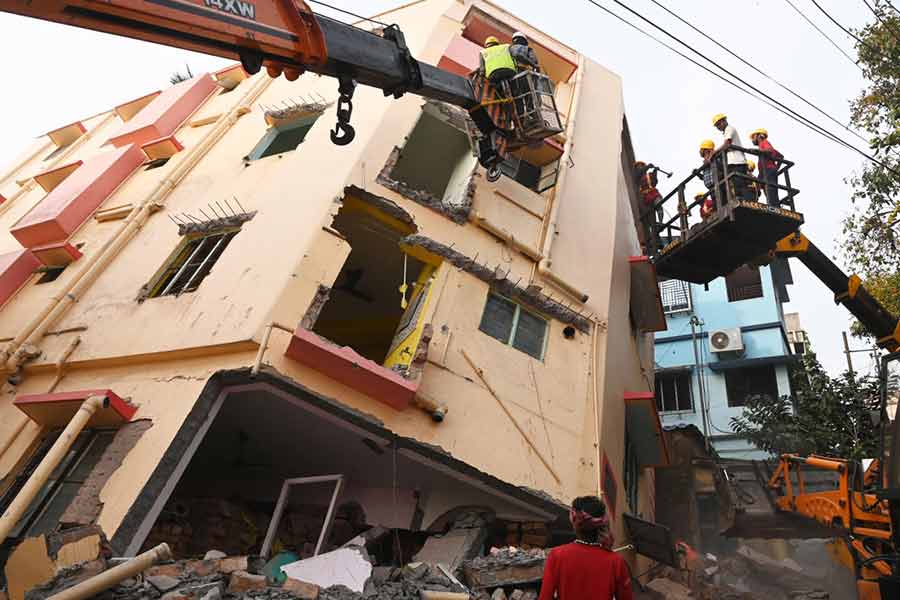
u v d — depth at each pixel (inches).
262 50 230.4
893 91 526.0
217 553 246.2
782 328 932.0
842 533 416.2
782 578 507.5
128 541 281.6
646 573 435.8
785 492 498.0
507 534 348.2
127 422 334.6
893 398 347.9
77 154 725.9
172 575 223.5
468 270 400.8
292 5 235.0
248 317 342.3
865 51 530.9
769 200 484.1
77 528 238.8
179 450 310.0
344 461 366.0
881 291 589.0
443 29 545.6
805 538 479.8
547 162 516.1
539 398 378.3
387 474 362.6
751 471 595.8
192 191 500.7
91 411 328.2
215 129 558.9
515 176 506.0
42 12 181.6
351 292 516.4
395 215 406.3
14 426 381.4
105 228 508.7
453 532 332.5
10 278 492.1
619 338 491.2
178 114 616.4
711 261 529.7
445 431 339.9
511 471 343.0
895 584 300.2
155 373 358.9
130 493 294.4
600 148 561.9
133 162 578.6
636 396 475.5
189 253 443.8
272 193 432.8
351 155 422.9
